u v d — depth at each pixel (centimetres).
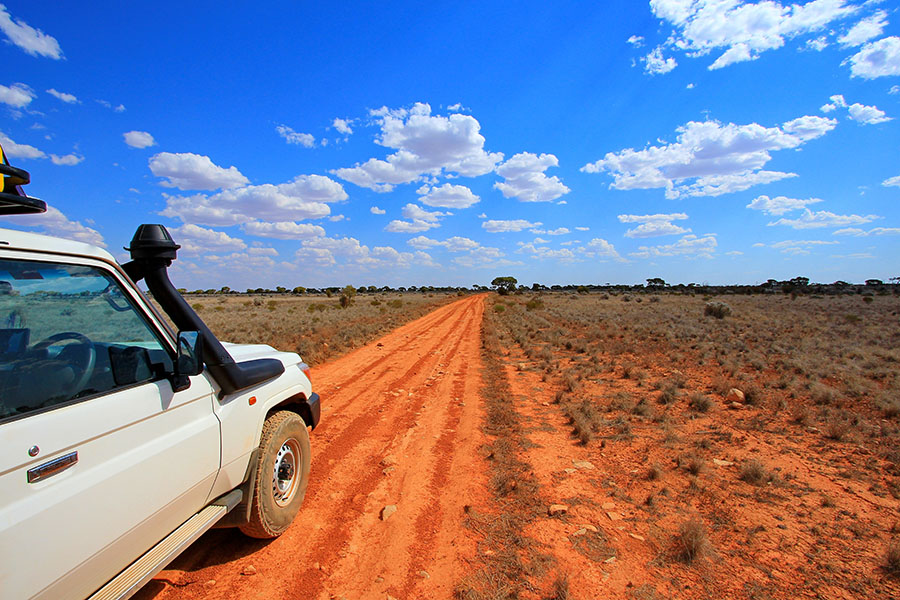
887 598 323
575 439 684
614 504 471
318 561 363
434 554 377
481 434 705
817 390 927
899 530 416
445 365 1354
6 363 195
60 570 199
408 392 993
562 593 319
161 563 254
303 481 436
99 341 243
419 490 503
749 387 920
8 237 199
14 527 177
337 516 441
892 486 512
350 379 1135
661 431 720
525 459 596
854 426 732
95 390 230
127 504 234
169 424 271
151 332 283
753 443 660
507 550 383
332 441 666
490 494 495
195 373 288
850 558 375
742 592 330
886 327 2086
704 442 648
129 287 268
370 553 377
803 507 466
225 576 339
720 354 1411
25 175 218
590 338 1897
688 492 501
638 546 393
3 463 176
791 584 340
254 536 384
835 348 1486
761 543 397
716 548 389
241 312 3803
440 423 761
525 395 966
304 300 7100
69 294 231
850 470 559
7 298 202
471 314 3919
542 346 1747
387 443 659
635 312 3444
